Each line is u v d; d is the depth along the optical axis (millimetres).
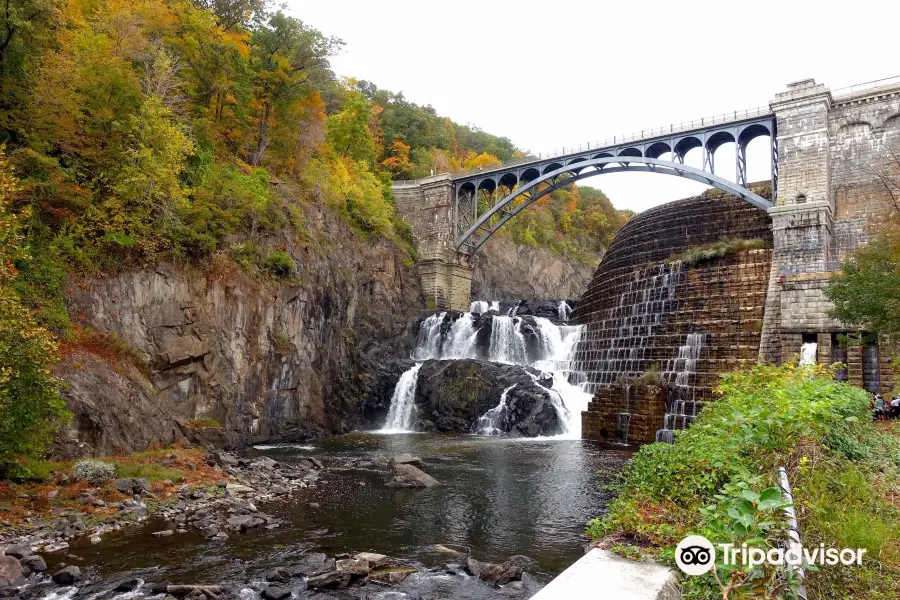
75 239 25578
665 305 43094
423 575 13016
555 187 59688
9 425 15477
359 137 65938
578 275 102938
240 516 16891
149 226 27797
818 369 15562
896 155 38438
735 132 45531
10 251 15938
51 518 15250
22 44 25688
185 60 39688
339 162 57344
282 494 20531
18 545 13070
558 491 21797
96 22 33094
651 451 15219
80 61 28781
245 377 32125
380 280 52938
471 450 32719
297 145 50812
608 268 54562
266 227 36406
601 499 20531
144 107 29234
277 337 34938
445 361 45531
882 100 39531
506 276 88125
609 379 42469
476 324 52594
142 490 18047
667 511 9906
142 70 33219
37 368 15602
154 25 37250
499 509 19031
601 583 5688
